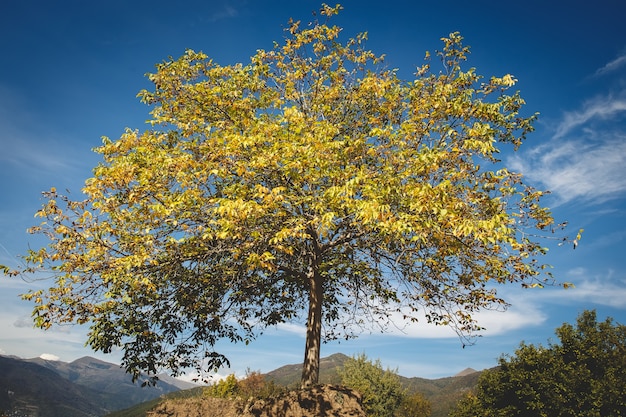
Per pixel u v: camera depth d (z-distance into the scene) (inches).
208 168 415.2
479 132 390.3
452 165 417.4
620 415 735.1
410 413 1571.1
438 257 461.1
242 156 428.8
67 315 397.4
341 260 548.1
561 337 913.5
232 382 946.7
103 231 399.5
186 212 416.8
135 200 402.6
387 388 1539.1
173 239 402.6
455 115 436.5
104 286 414.3
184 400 472.4
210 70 521.7
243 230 382.6
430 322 534.6
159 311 495.8
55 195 390.9
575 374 799.7
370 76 513.7
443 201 350.3
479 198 407.8
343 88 538.0
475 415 954.7
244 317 604.4
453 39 468.1
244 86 521.7
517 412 850.8
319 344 516.1
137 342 487.5
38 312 382.3
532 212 410.3
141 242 411.2
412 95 466.3
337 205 389.1
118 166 415.5
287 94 531.8
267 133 414.9
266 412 414.6
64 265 382.3
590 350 851.4
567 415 769.6
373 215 321.7
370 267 538.0
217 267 484.4
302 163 391.5
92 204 406.3
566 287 408.5
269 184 439.5
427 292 491.8
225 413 441.7
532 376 836.0
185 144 459.5
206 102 503.2
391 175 390.6
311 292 540.7
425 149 378.3
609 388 762.8
